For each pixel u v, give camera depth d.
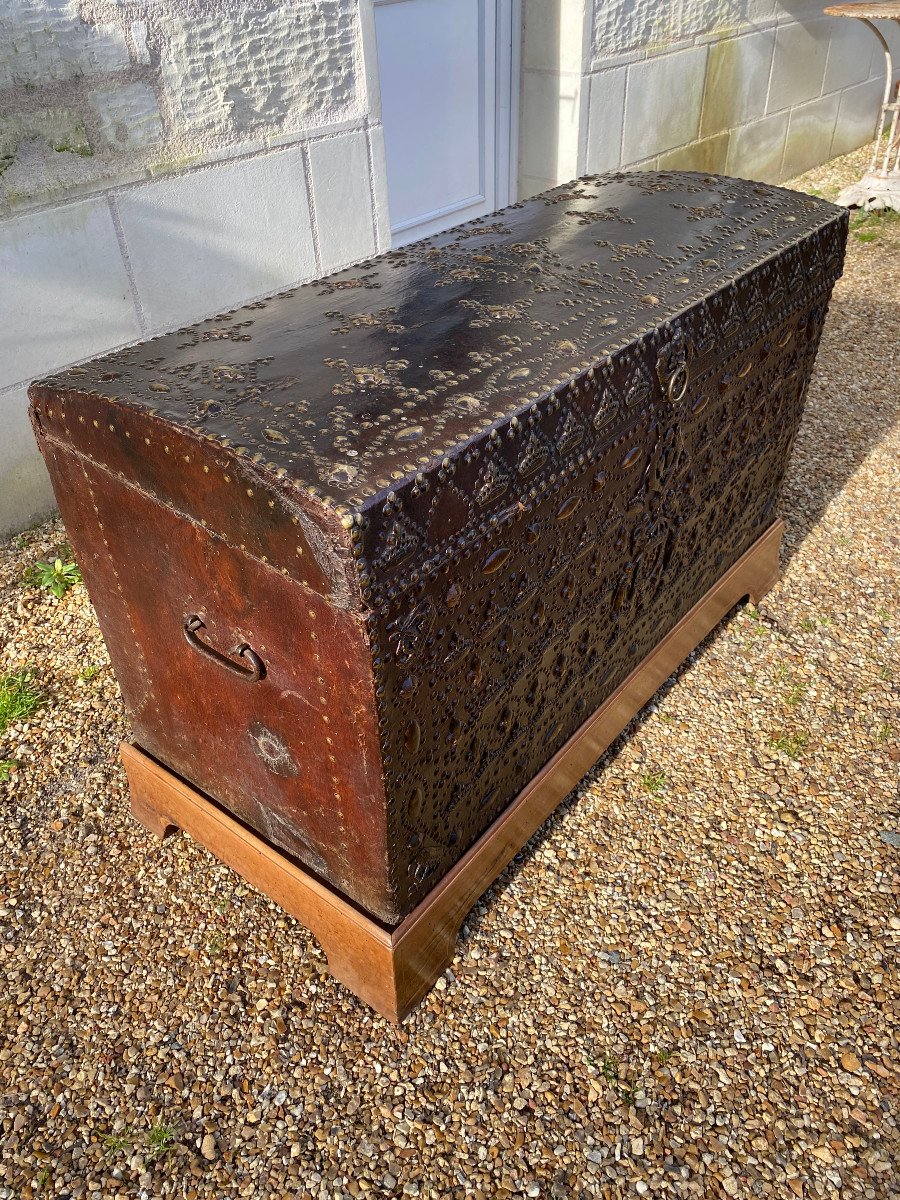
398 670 1.12
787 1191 1.29
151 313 2.83
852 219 5.25
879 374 3.69
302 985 1.57
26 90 2.31
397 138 3.89
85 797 1.94
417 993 1.49
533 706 1.54
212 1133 1.37
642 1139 1.36
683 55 4.63
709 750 2.04
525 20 4.11
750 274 1.64
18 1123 1.38
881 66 6.49
